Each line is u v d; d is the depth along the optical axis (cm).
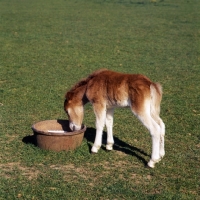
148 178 729
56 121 876
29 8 3600
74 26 2680
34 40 2186
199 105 1155
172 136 925
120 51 1947
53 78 1434
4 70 1538
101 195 666
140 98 729
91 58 1789
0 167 759
